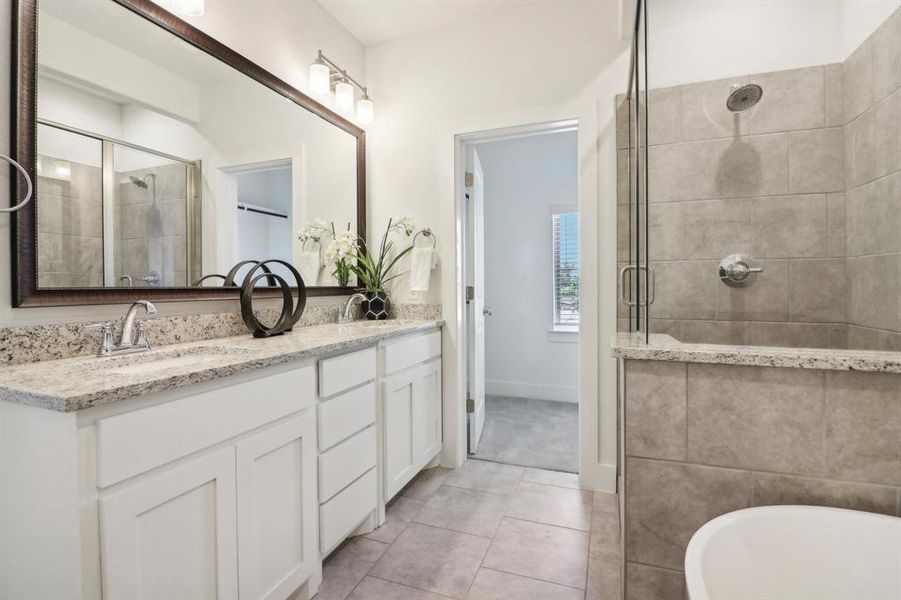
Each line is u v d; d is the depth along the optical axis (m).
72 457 0.81
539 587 1.49
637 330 1.56
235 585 1.13
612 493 2.19
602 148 2.24
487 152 4.13
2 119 1.12
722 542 0.92
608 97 2.24
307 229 2.26
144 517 0.92
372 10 2.44
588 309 2.24
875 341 1.58
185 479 1.00
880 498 0.97
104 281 1.34
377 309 2.56
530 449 2.80
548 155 3.95
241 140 1.86
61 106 1.24
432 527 1.88
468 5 2.40
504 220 4.10
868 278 1.62
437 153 2.59
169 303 1.55
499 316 4.14
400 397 2.06
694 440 1.08
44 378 0.96
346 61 2.60
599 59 2.26
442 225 2.56
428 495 2.17
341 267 2.50
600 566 1.60
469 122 2.49
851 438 0.98
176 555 0.99
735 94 1.83
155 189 1.50
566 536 1.80
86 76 1.30
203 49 1.68
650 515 1.12
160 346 1.48
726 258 1.78
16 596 0.93
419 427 2.25
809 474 1.01
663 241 1.78
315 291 2.29
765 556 0.93
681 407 1.09
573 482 2.32
